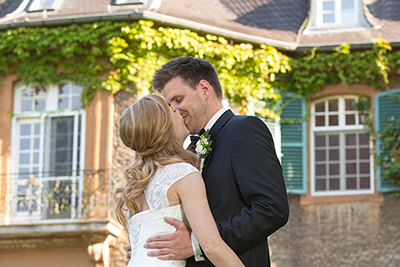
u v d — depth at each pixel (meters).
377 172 10.52
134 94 9.77
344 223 10.50
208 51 9.99
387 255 10.35
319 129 10.88
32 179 9.91
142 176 2.68
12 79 10.30
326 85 10.80
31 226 9.48
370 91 10.72
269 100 10.64
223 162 2.73
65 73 10.14
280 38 10.69
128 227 2.76
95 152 9.83
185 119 2.98
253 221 2.51
